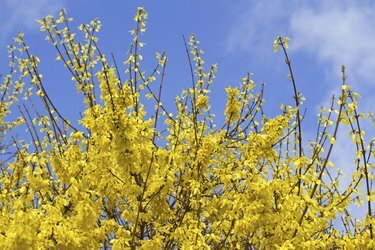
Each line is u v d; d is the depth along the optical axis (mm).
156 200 6219
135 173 6289
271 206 6078
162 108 7785
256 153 7492
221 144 7785
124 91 6457
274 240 6066
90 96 7375
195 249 5566
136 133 6113
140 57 7504
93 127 6238
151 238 6359
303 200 5812
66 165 6480
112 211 6789
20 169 7914
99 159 6383
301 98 7340
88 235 5520
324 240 5910
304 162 6047
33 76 7559
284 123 7500
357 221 5910
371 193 5770
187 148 7465
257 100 8414
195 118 7574
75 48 7871
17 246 4664
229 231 6484
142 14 7578
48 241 4918
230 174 6945
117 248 5559
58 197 5504
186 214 6527
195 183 6512
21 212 4723
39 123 7480
